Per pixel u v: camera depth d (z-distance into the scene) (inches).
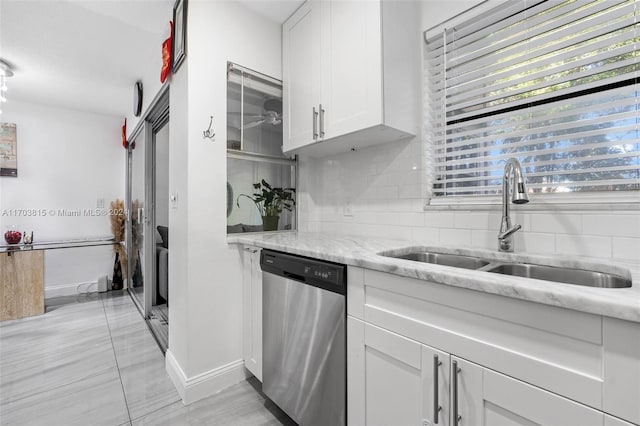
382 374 38.3
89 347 88.0
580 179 44.4
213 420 57.1
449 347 31.5
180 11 66.6
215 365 66.6
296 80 72.7
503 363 27.5
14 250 111.9
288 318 54.1
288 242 59.9
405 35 58.6
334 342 44.6
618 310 20.9
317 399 47.5
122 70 107.6
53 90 123.9
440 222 58.9
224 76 69.9
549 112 47.3
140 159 123.0
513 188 41.9
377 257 41.4
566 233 44.1
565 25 45.0
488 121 53.6
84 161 147.9
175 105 71.3
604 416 22.1
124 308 123.0
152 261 113.5
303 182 86.7
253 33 75.3
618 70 40.9
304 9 70.4
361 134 60.2
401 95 57.4
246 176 76.2
